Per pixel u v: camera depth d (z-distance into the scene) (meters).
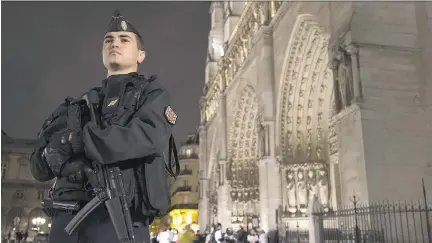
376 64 19.00
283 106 32.47
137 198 2.50
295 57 31.09
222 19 64.31
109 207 2.38
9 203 69.88
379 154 17.88
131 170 2.51
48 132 2.72
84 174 2.47
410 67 19.28
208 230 52.00
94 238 2.41
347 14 19.89
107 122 2.51
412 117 18.67
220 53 63.00
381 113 18.38
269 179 31.55
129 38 2.89
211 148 57.47
